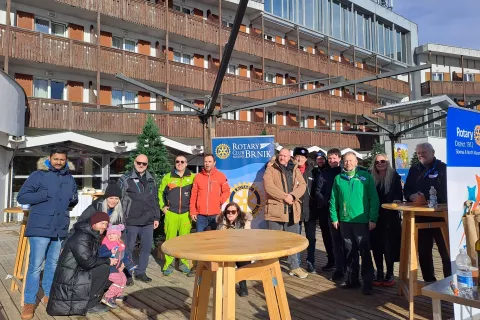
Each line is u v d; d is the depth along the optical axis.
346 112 24.97
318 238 8.77
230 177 6.19
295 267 5.16
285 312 2.54
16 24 14.29
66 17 15.45
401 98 30.50
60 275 3.70
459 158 2.84
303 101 22.56
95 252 3.79
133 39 17.36
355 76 25.70
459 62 30.67
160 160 9.13
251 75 21.70
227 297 2.24
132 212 4.95
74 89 15.52
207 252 2.14
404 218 4.10
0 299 4.39
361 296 4.25
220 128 17.80
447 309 3.74
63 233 3.96
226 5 20.16
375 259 4.79
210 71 18.42
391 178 4.72
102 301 3.99
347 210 4.45
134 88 17.02
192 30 18.06
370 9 28.50
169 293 4.53
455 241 2.71
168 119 16.17
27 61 13.57
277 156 5.20
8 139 11.47
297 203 5.07
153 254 6.95
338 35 26.62
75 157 14.62
